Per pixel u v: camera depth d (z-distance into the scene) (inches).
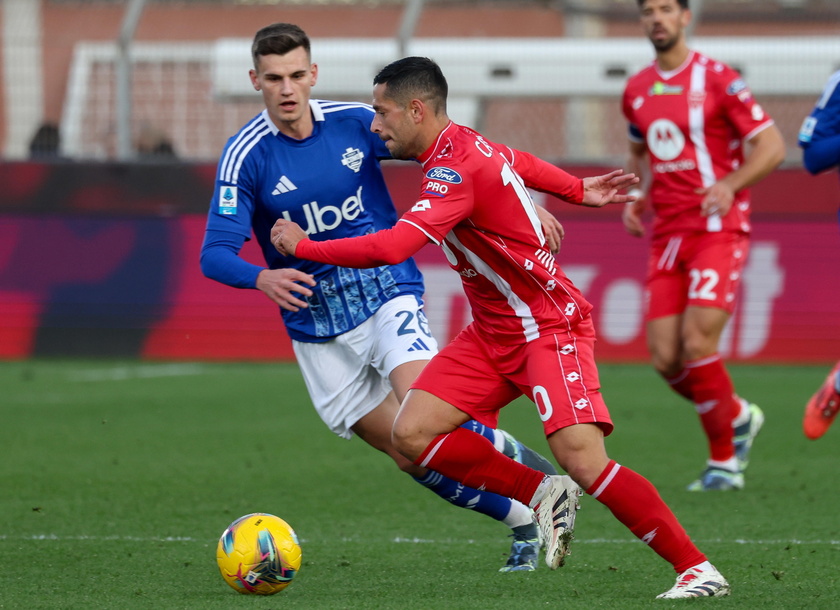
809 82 1779.0
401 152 581.0
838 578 601.9
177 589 585.0
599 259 1791.3
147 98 1978.3
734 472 905.5
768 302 1769.2
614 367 1770.4
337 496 874.8
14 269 1878.7
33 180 1868.8
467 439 578.9
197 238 1859.0
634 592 573.3
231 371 1749.5
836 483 922.7
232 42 1877.5
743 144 958.4
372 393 700.0
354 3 2121.1
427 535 736.3
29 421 1273.4
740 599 550.9
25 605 550.3
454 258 580.4
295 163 681.6
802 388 1526.8
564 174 618.8
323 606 542.0
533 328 565.9
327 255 552.7
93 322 1872.5
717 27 1959.9
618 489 547.8
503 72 1834.4
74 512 810.2
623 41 1819.6
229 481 936.3
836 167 876.6
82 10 2049.7
